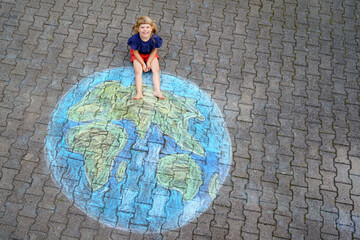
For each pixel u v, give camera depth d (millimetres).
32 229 4582
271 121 5523
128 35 6094
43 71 5672
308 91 5836
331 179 5160
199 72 5848
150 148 5164
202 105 5562
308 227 4836
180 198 4867
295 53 6188
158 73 5621
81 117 5332
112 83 5648
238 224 4773
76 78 5648
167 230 4668
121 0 6414
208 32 6254
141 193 4863
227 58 6027
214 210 4832
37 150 5059
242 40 6234
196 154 5172
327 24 6547
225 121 5461
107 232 4613
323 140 5438
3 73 5609
